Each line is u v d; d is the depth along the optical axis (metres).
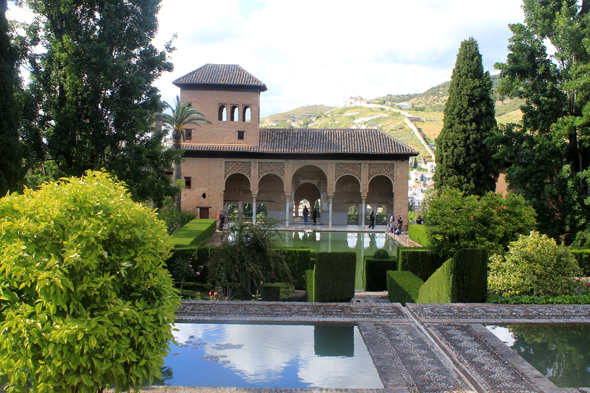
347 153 28.25
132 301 4.07
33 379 3.62
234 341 6.64
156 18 16.00
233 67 30.47
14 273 3.46
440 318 7.49
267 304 8.30
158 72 16.39
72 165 14.06
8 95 10.58
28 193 4.10
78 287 3.63
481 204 12.50
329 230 28.84
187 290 11.94
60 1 13.52
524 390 4.97
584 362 6.04
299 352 6.25
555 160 16.47
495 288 8.96
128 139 14.63
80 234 3.65
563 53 16.09
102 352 3.73
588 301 8.52
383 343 6.46
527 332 7.13
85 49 13.39
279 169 29.19
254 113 29.11
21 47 13.48
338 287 10.80
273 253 12.46
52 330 3.49
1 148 10.30
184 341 6.61
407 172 28.72
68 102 13.43
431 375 5.42
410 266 14.02
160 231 4.34
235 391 4.83
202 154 29.08
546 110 16.45
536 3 16.23
